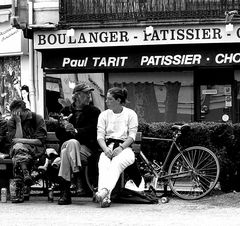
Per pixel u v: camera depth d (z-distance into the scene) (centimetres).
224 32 1864
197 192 1222
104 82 1967
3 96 2091
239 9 1873
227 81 1931
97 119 1206
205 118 1939
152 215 1036
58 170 1191
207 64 1888
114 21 1912
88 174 1216
